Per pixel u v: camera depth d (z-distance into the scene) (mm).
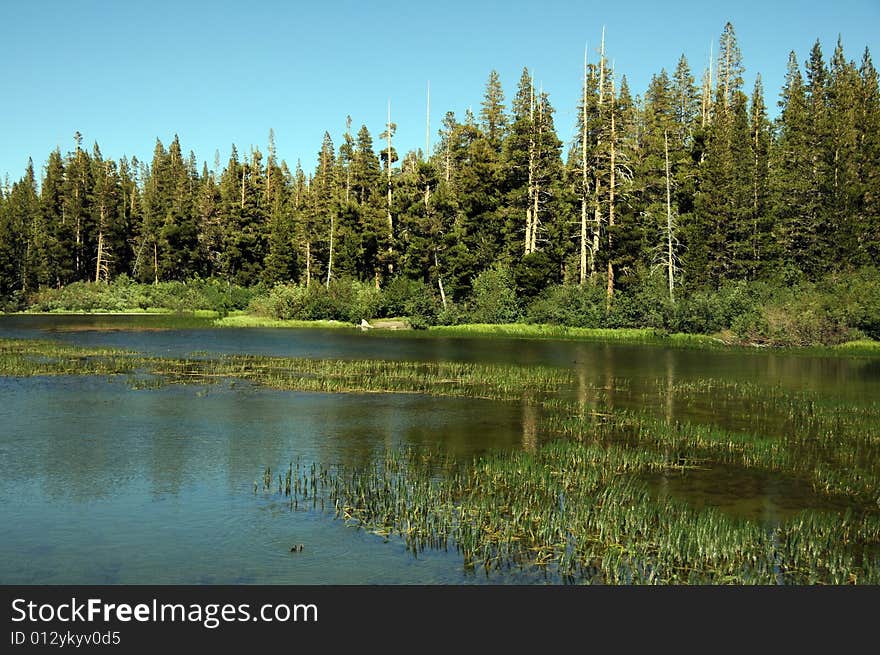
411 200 67438
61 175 94688
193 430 19141
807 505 13172
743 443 17922
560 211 65625
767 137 66625
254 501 13078
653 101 75688
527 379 29641
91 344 44156
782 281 55312
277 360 35938
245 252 90312
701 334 52250
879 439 18719
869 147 54688
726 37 80312
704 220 58594
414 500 12664
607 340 51656
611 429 19688
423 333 57719
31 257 88188
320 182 89938
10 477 14539
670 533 10680
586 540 11094
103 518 12195
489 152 67875
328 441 17984
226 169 100312
